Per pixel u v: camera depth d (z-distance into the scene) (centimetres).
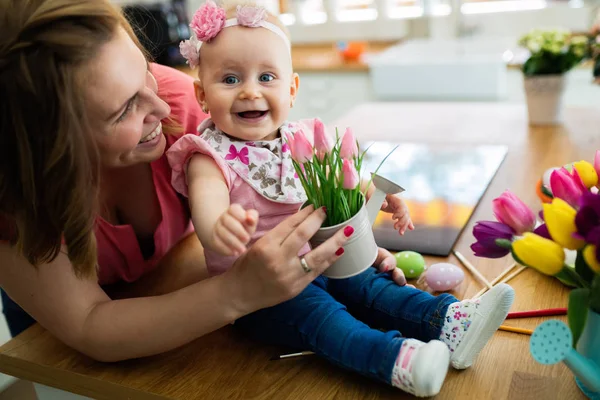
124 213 101
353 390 77
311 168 77
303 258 74
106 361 85
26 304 82
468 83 242
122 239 97
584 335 68
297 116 290
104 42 71
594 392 69
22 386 149
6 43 67
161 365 85
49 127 68
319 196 76
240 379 81
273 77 87
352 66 267
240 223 68
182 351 88
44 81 67
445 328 79
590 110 176
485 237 70
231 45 85
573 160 139
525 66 165
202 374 82
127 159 83
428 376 69
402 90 256
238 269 76
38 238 75
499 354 80
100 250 96
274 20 89
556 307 88
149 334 79
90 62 70
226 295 76
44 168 70
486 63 234
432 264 103
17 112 68
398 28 302
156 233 100
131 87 74
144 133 82
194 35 91
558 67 161
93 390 85
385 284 89
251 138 89
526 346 81
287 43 90
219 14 86
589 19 255
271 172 89
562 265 63
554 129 162
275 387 79
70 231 74
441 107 194
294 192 89
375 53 287
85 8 70
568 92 228
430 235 112
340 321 80
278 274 73
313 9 318
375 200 82
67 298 81
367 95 270
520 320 86
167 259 111
